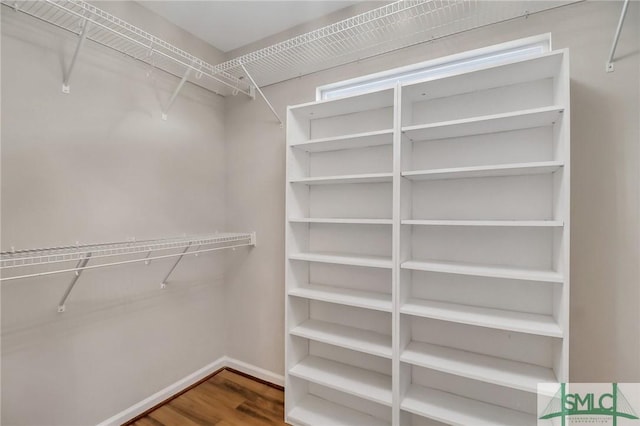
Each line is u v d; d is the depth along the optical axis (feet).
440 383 5.67
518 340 5.08
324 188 6.89
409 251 5.76
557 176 4.53
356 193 6.54
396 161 5.21
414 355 5.29
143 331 6.50
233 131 8.30
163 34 6.84
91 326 5.66
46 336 5.09
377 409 6.16
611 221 4.54
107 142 5.88
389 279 6.19
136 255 6.37
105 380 5.86
